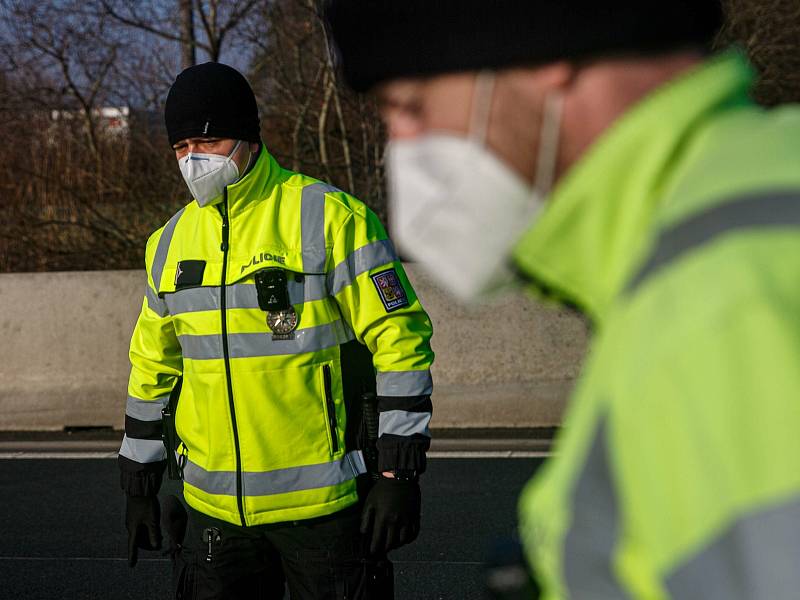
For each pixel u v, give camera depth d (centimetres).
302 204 308
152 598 470
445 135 98
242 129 302
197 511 313
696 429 71
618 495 79
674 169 86
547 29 90
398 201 106
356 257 304
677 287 76
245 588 314
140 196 1232
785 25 1179
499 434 728
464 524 546
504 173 96
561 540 85
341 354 306
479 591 465
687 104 86
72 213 1238
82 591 479
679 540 72
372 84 102
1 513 593
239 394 300
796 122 84
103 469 680
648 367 75
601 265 89
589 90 92
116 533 556
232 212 306
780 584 67
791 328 70
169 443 324
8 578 495
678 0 90
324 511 300
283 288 299
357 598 304
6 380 787
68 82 1230
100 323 784
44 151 1254
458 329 750
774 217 75
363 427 307
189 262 309
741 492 69
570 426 89
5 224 1225
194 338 307
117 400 781
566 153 94
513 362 747
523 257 94
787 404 69
